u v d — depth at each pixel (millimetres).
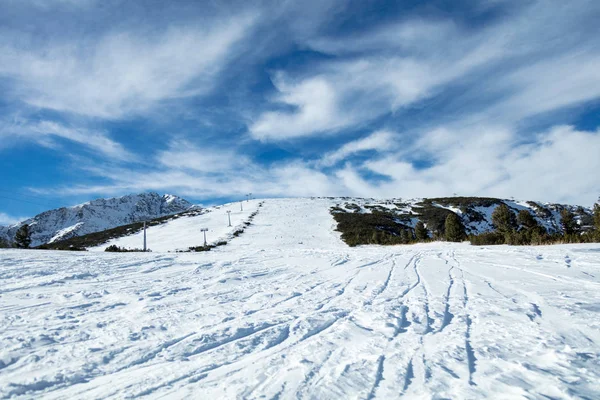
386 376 2879
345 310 5492
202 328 4570
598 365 2875
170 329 4562
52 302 6383
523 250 13719
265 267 11570
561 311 4570
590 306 4738
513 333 3814
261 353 3637
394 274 9445
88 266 10938
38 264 10930
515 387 2537
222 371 3156
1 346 3932
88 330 4570
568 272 7789
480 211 62219
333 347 3717
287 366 3213
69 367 3316
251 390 2705
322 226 49781
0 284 8008
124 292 7316
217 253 16844
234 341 4031
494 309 4965
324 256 15062
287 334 4289
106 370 3260
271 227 48906
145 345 3930
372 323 4648
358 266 11625
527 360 3047
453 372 2885
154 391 2771
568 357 3049
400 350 3508
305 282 8609
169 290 7555
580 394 2393
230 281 8805
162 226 56188
